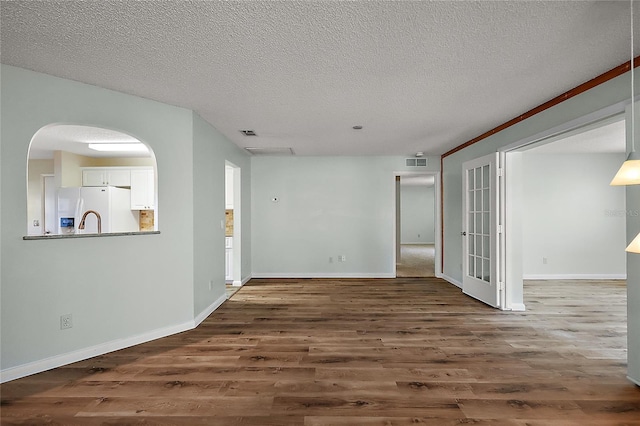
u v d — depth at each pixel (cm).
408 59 243
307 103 339
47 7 180
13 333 249
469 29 203
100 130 416
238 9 183
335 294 512
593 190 645
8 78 248
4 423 194
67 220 523
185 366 268
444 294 511
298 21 194
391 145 550
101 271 296
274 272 650
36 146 505
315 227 650
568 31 206
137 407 210
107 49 228
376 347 306
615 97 257
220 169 462
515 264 429
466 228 501
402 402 216
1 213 244
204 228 400
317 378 248
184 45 222
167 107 343
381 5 179
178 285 353
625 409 209
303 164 650
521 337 331
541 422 196
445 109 358
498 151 428
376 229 650
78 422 195
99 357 286
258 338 331
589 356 286
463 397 222
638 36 210
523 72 265
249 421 197
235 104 342
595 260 645
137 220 591
